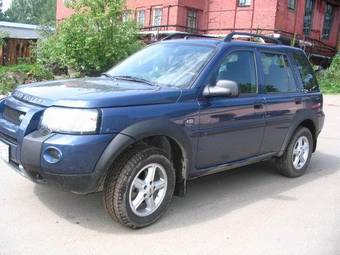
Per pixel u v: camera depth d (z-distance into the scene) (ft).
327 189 19.72
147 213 14.40
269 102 18.43
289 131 19.85
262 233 14.74
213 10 84.12
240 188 19.08
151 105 14.17
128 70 17.75
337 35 95.55
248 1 79.20
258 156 18.63
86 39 48.65
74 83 15.75
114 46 50.34
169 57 17.31
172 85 15.67
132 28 52.75
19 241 13.11
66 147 12.63
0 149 14.64
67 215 15.01
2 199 15.97
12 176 18.40
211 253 13.17
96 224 14.51
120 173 13.53
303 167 21.40
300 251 13.66
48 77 52.95
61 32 50.78
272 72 19.15
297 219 16.08
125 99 13.66
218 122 16.11
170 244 13.56
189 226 14.87
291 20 80.53
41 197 16.35
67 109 12.97
